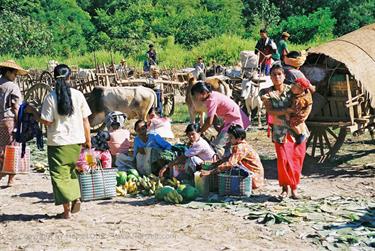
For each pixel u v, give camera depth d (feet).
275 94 33.35
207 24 210.79
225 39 160.56
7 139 38.06
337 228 28.40
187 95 59.47
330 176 41.11
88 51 197.98
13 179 40.81
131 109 57.26
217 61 152.87
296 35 196.24
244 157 35.83
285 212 31.17
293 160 33.81
